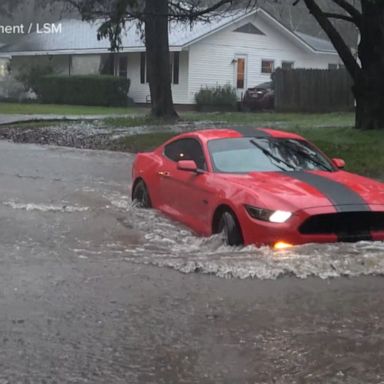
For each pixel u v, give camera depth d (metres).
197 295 5.94
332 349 4.85
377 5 18.45
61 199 11.04
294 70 36.22
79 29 49.50
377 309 5.65
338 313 5.55
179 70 41.25
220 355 4.74
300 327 5.25
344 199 7.16
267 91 38.56
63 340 4.97
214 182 7.91
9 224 8.92
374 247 7.00
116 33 22.03
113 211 9.84
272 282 6.30
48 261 7.04
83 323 5.29
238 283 6.27
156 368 4.54
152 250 7.58
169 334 5.09
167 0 22.80
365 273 6.51
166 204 9.29
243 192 7.34
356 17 19.25
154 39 27.61
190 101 40.97
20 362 4.59
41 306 5.64
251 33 43.03
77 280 6.34
